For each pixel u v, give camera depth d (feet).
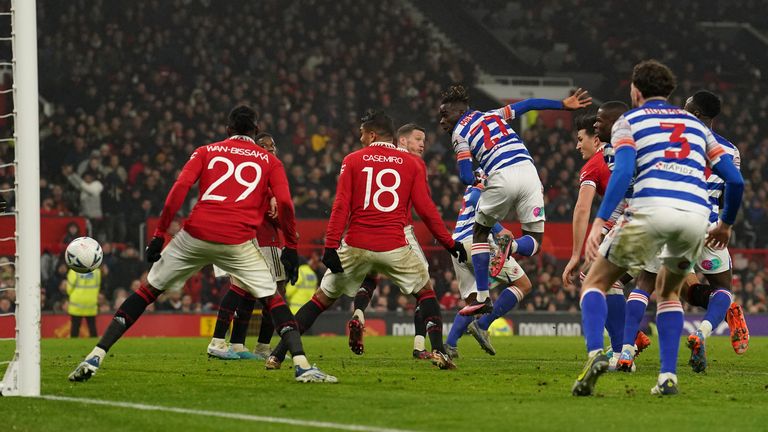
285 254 90.22
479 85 404.77
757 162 371.15
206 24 377.09
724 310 107.24
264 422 63.16
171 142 323.16
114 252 261.03
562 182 333.83
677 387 80.84
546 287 276.82
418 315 125.49
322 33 395.14
